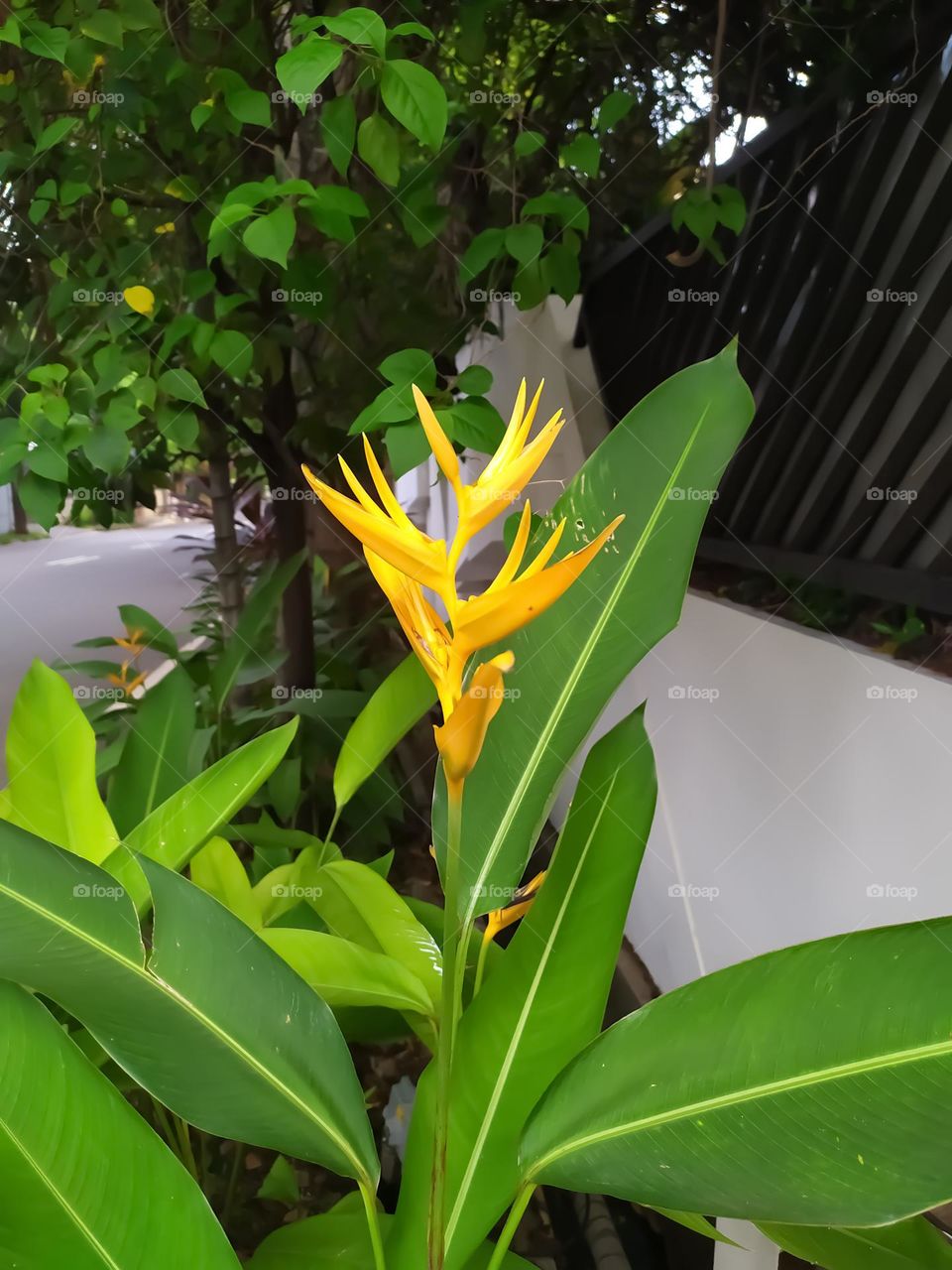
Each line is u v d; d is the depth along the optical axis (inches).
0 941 15.0
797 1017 13.1
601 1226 28.1
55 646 69.8
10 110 33.6
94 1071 15.2
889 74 24.5
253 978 16.0
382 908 23.1
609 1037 14.8
